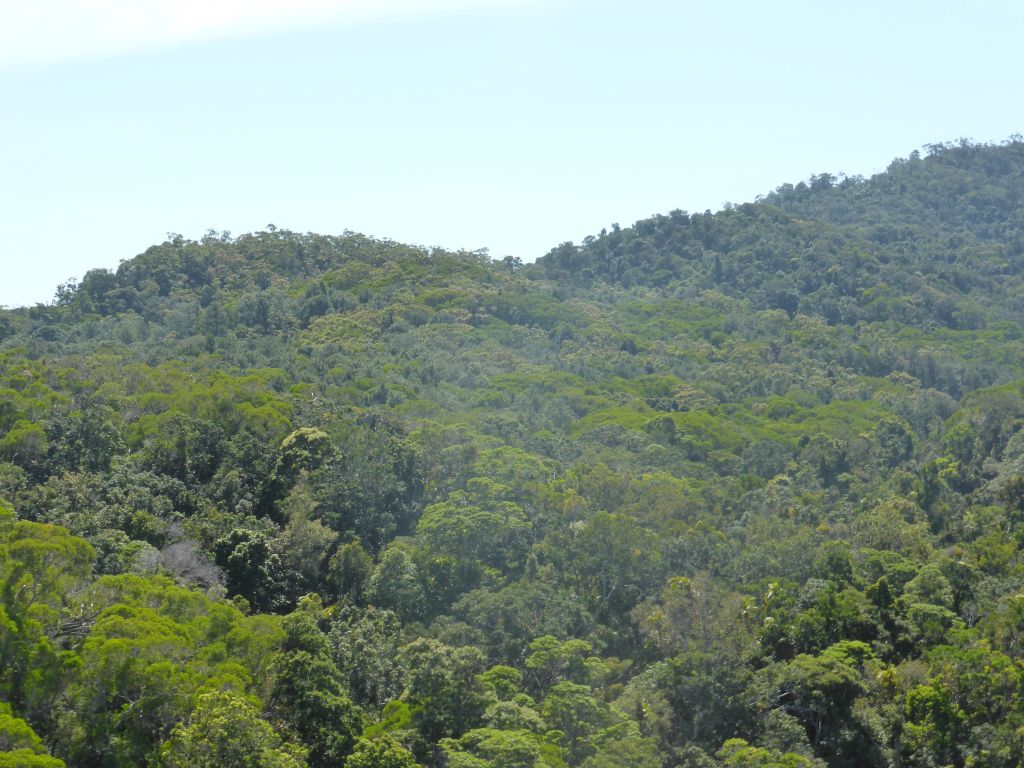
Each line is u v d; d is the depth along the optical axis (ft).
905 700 222.28
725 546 286.05
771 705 222.89
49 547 186.19
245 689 183.93
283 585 255.91
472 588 257.75
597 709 203.21
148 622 180.86
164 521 258.57
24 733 153.79
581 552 265.13
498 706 194.29
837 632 245.24
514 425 379.14
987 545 302.04
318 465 299.58
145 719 169.68
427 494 304.71
